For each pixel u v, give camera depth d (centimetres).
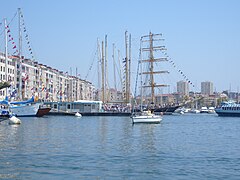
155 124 8775
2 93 13338
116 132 6388
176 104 15438
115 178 2530
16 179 2478
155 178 2538
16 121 8025
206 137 5700
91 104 13925
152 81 13900
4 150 3806
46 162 3095
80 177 2550
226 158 3397
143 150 3922
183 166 2977
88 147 4138
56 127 7475
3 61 14425
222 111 16288
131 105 14138
